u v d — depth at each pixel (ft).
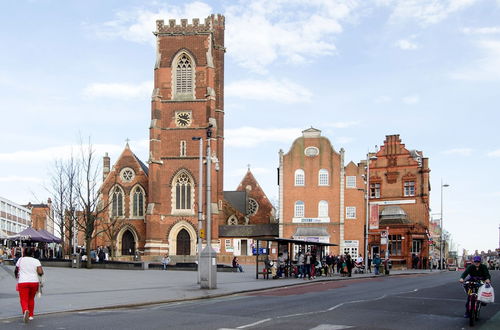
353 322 63.62
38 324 60.29
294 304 81.97
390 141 320.29
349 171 276.41
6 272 149.48
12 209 385.50
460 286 124.67
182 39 299.99
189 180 290.97
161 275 161.48
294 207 275.18
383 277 177.17
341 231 270.05
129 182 300.20
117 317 66.59
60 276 144.36
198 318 65.67
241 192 380.17
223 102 338.13
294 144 279.08
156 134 291.17
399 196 314.14
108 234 289.94
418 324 63.21
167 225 288.30
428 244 294.05
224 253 301.63
